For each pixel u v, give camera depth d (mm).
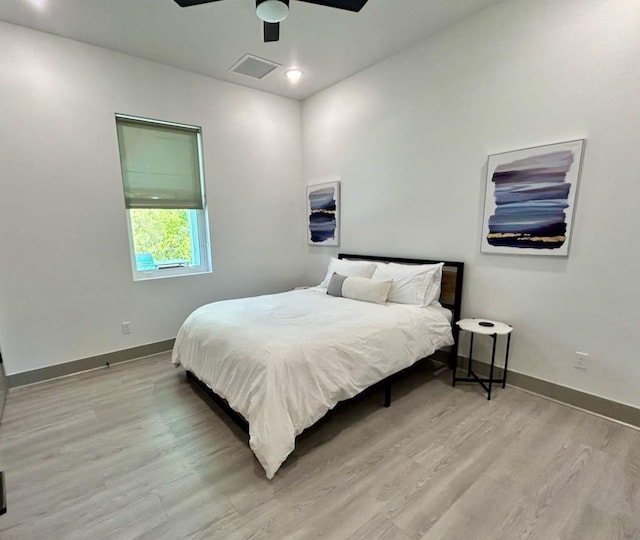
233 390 2006
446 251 3027
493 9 2486
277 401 1762
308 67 3422
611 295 2160
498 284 2701
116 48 2977
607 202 2121
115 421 2299
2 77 2555
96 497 1649
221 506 1584
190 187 3660
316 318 2486
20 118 2641
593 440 2012
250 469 1828
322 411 1945
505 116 2525
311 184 4398
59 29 2656
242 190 4008
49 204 2811
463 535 1413
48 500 1635
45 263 2832
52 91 2754
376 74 3385
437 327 2727
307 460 1883
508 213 2566
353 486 1691
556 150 2277
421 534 1420
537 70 2332
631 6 1939
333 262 3766
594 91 2109
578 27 2131
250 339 2086
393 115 3299
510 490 1646
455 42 2734
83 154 2932
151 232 3504
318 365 1965
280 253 4465
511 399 2506
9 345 2725
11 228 2670
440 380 2852
